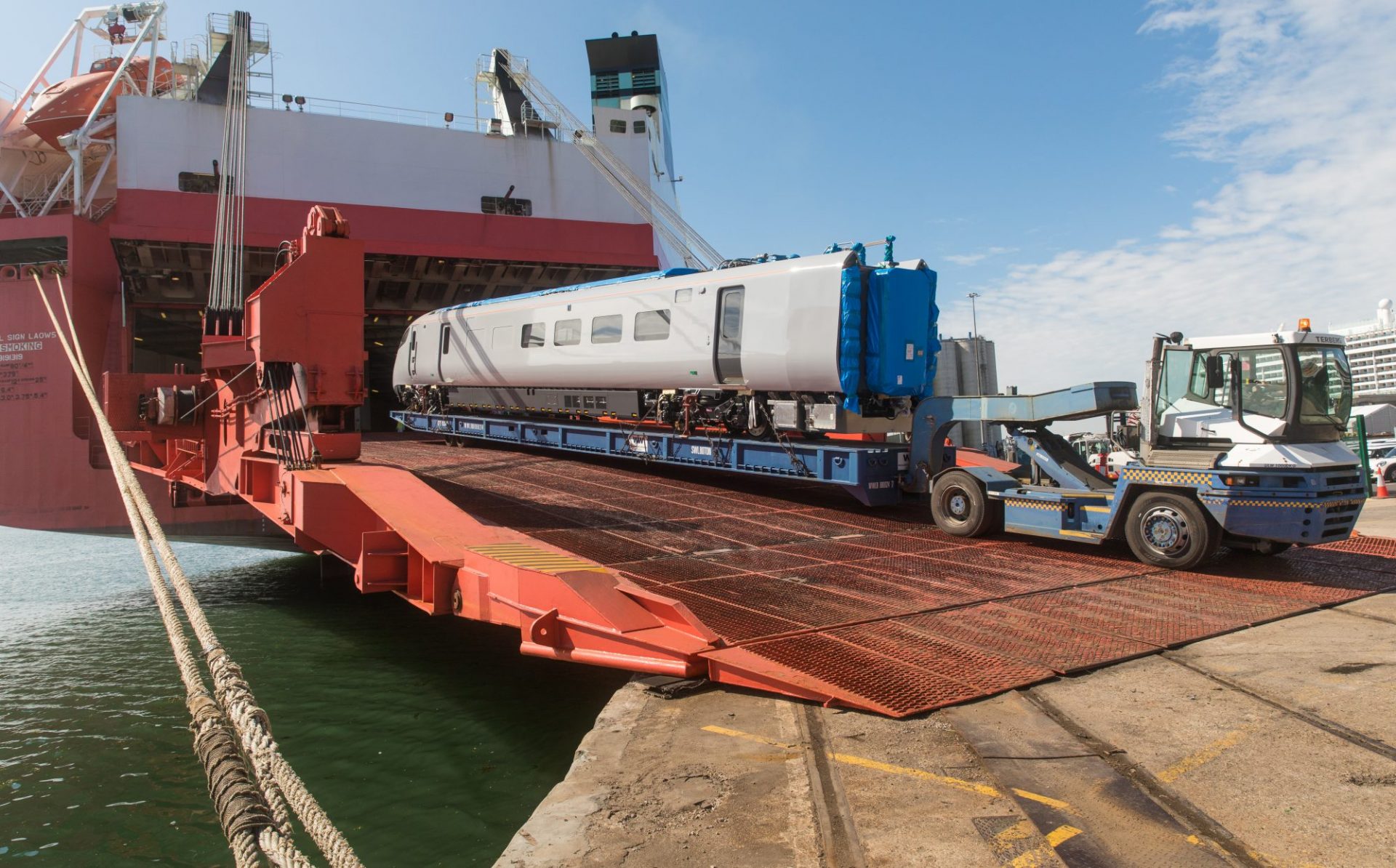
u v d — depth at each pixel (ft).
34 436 75.51
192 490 59.21
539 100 97.81
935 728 14.39
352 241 34.01
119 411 49.62
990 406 33.99
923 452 36.65
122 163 81.20
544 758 22.50
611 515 35.17
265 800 7.07
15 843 19.34
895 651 18.37
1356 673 17.15
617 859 10.54
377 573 25.59
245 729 8.14
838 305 35.73
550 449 58.95
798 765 13.17
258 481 36.22
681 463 44.50
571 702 27.61
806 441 40.24
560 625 19.63
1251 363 27.14
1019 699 15.80
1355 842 10.36
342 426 34.71
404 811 19.26
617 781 13.00
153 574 12.72
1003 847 10.38
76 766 24.50
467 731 24.89
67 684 35.27
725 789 12.51
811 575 25.80
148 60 101.96
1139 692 16.28
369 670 33.63
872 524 35.22
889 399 38.22
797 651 18.06
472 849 17.26
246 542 79.71
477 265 90.53
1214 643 19.71
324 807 19.67
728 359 40.04
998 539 33.06
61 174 102.99
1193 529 27.27
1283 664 17.89
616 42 150.82
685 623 18.60
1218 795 11.82
